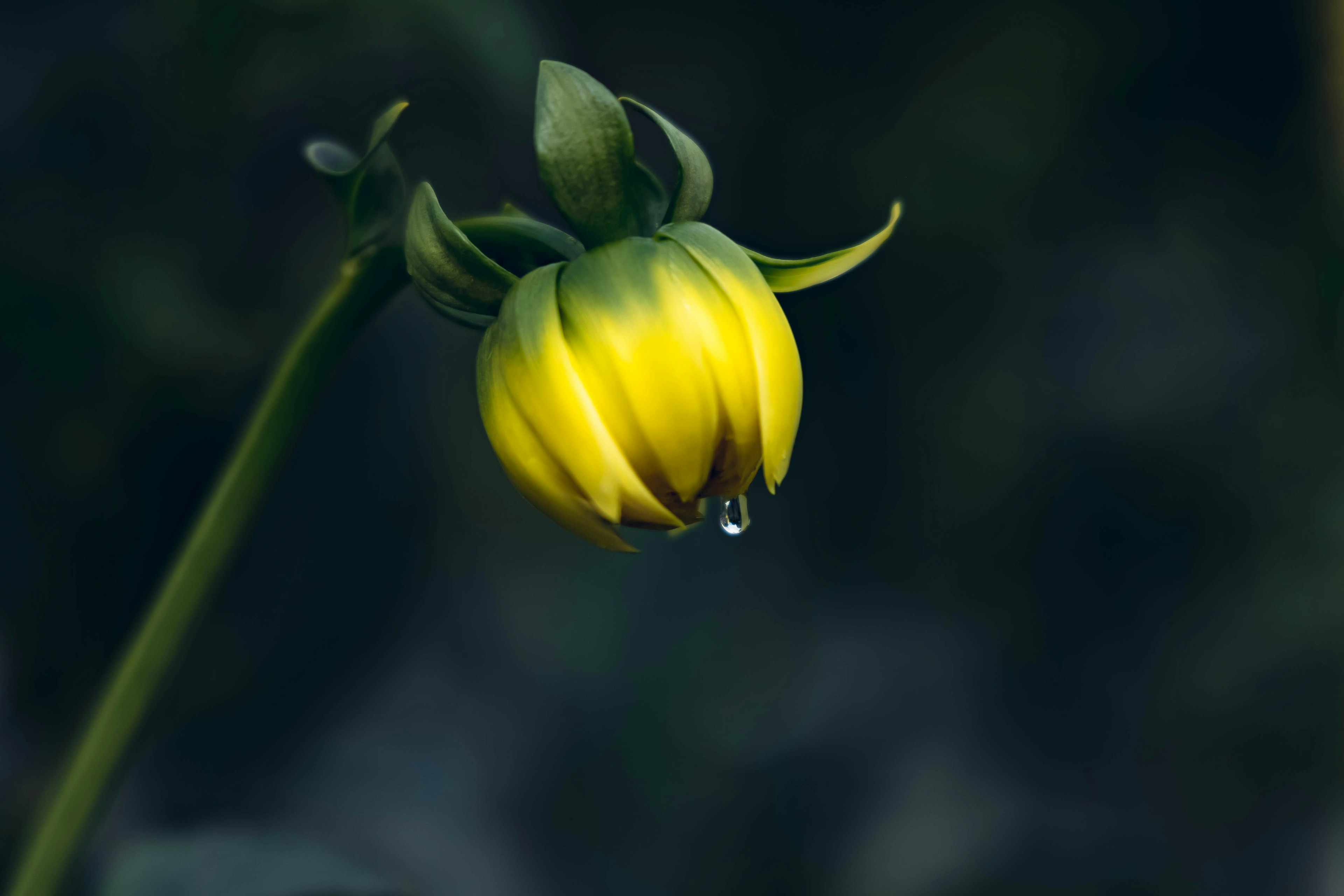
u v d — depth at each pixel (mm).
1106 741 1011
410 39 770
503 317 425
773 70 1125
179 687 784
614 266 423
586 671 946
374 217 438
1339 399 1032
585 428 420
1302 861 937
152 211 735
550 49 937
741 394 423
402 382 895
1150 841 961
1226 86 1093
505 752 892
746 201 1115
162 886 472
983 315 1105
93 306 708
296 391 440
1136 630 1041
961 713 1030
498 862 834
